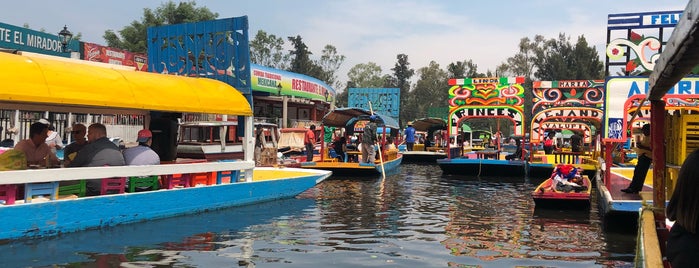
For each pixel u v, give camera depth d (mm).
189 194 9109
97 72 8117
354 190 14125
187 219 8812
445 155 27844
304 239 7625
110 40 54562
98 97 7805
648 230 3865
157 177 8945
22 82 6973
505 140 39688
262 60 73625
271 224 8680
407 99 90688
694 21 2580
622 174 14258
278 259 6418
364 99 43688
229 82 11094
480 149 30938
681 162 6344
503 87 20359
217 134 17469
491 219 9695
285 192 11375
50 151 8695
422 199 12469
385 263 6383
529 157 20609
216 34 11289
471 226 8969
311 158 20219
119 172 7965
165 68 12109
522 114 20141
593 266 6379
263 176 12555
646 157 9672
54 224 7188
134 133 20609
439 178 18359
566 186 11195
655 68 4168
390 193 13578
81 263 5977
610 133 10078
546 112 20000
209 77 11391
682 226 3195
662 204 5230
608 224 8805
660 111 5297
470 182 17031
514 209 10977
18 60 7168
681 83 9195
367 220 9359
